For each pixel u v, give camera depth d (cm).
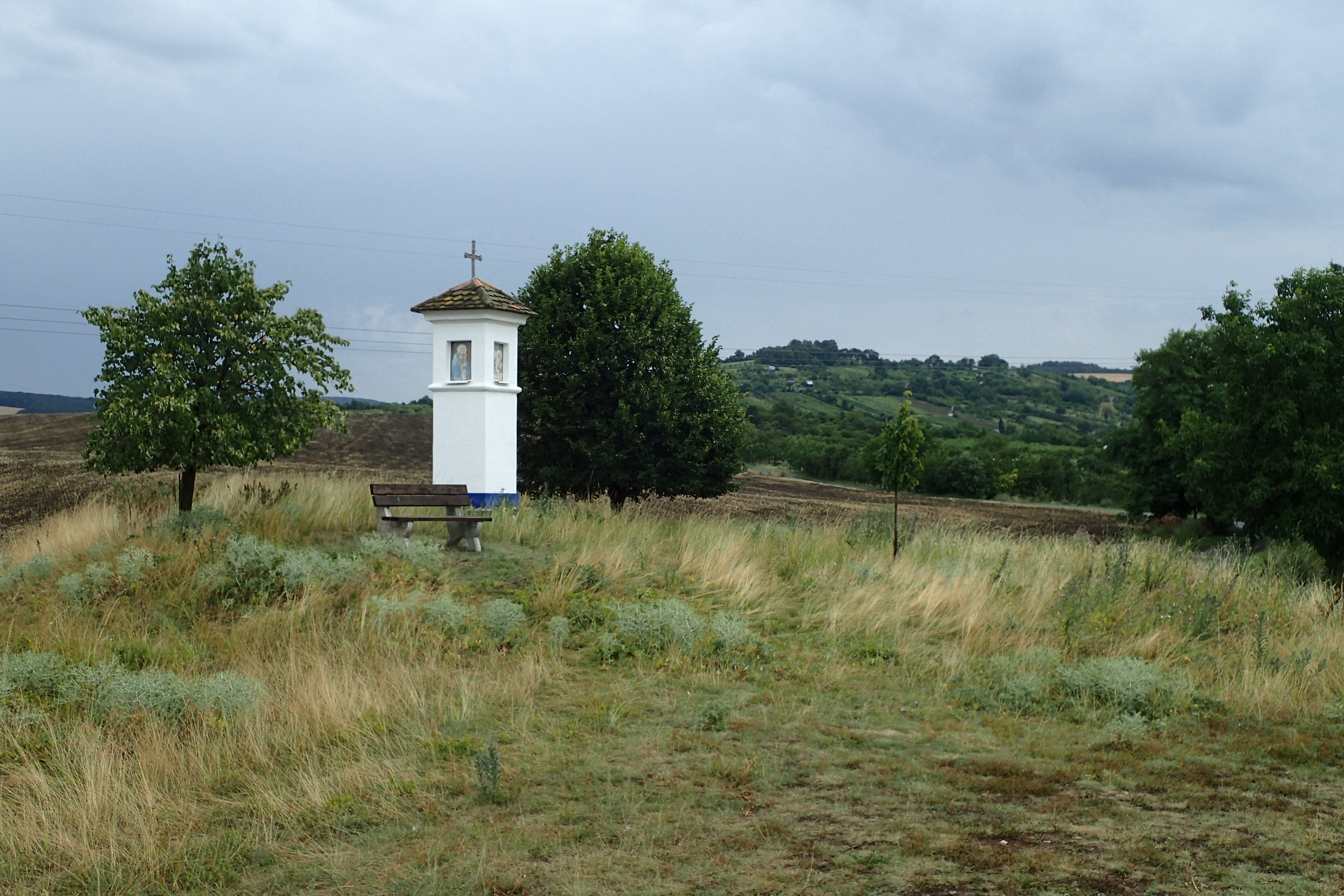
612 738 736
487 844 541
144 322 1352
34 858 537
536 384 2467
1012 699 854
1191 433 2556
